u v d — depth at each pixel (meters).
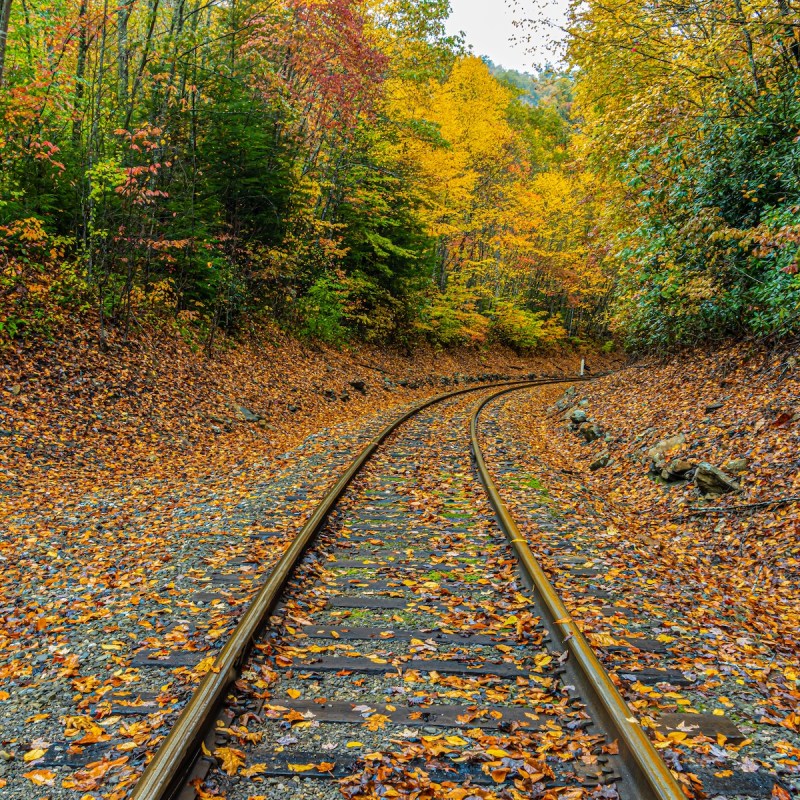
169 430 12.30
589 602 5.17
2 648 4.52
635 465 11.08
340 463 10.34
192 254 16.23
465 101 30.45
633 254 13.53
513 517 7.43
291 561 5.51
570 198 34.31
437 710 3.61
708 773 3.09
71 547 6.75
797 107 10.89
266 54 19.91
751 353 11.93
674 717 3.58
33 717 3.60
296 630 4.62
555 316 49.25
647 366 17.28
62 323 12.62
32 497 8.44
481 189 35.62
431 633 4.59
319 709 3.60
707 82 12.73
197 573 5.75
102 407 11.68
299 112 20.27
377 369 25.92
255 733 3.32
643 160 12.79
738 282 12.17
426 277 28.83
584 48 14.83
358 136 22.62
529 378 38.62
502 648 4.38
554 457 13.27
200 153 16.62
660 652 4.40
